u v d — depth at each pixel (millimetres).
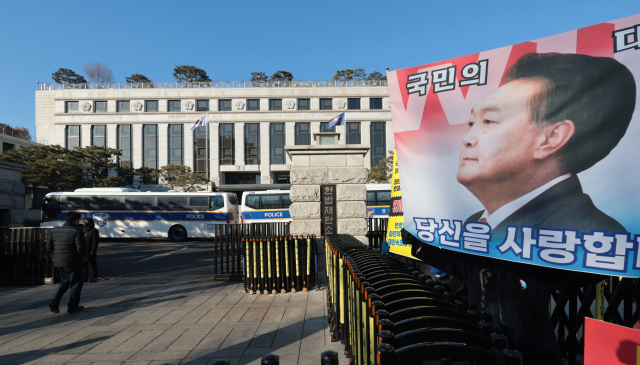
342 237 5477
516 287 2184
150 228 20203
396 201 4594
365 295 1915
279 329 4625
